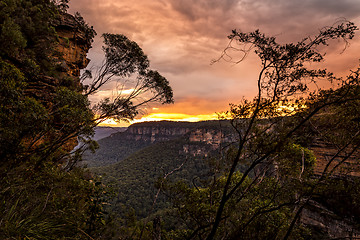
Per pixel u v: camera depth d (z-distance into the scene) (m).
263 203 5.75
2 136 3.83
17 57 8.39
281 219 5.24
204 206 4.75
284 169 4.90
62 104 5.50
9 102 3.78
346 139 4.43
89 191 4.78
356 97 3.15
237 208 5.58
